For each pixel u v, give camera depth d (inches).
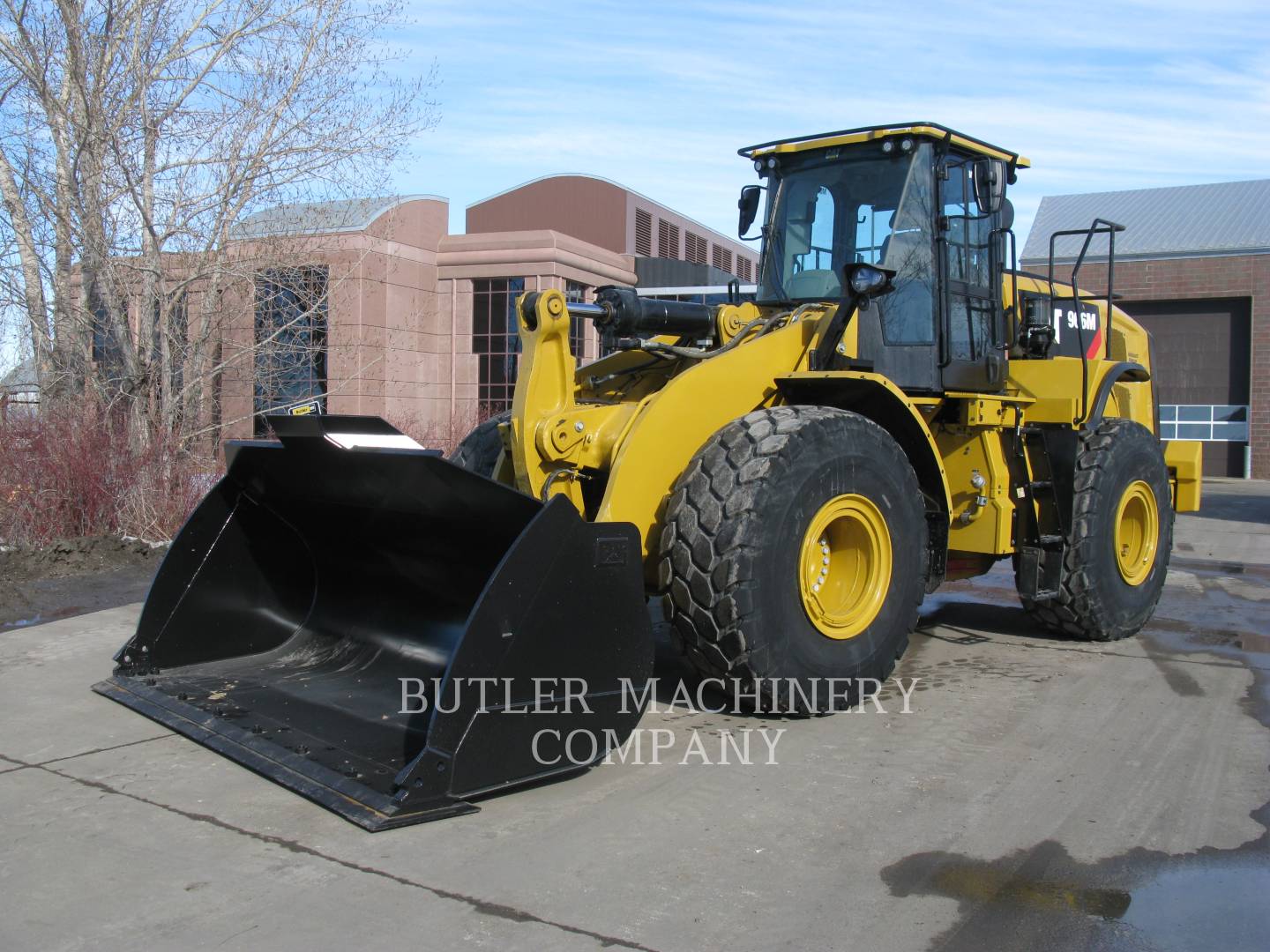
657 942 98.7
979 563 215.8
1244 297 710.5
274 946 98.3
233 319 382.3
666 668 194.7
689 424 157.6
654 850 117.7
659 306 175.2
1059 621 213.3
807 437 153.9
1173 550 366.0
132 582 265.9
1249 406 716.7
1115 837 121.5
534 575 127.6
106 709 166.2
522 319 157.1
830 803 130.8
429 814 122.0
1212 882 110.8
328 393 414.0
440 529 153.5
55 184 349.7
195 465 336.8
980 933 100.7
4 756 146.1
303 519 179.2
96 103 348.5
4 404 319.6
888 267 185.6
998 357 205.0
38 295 350.6
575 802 130.9
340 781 128.0
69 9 344.8
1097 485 206.7
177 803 130.2
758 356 166.9
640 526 152.3
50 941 99.4
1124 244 740.7
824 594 166.2
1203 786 136.6
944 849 118.2
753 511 147.7
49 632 217.2
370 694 159.6
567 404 158.2
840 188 195.0
